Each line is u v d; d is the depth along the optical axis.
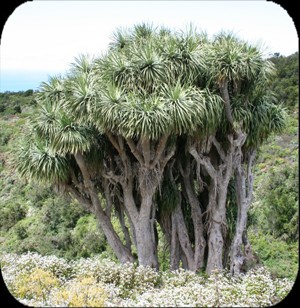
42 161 11.49
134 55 10.73
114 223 19.31
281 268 12.62
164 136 10.61
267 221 14.49
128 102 10.01
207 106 10.86
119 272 10.50
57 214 19.80
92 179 12.72
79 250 18.36
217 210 12.40
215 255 12.40
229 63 10.63
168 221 13.26
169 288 9.43
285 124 12.46
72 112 10.87
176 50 10.73
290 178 14.99
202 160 11.86
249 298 8.57
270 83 11.88
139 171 11.66
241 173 12.38
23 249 18.17
